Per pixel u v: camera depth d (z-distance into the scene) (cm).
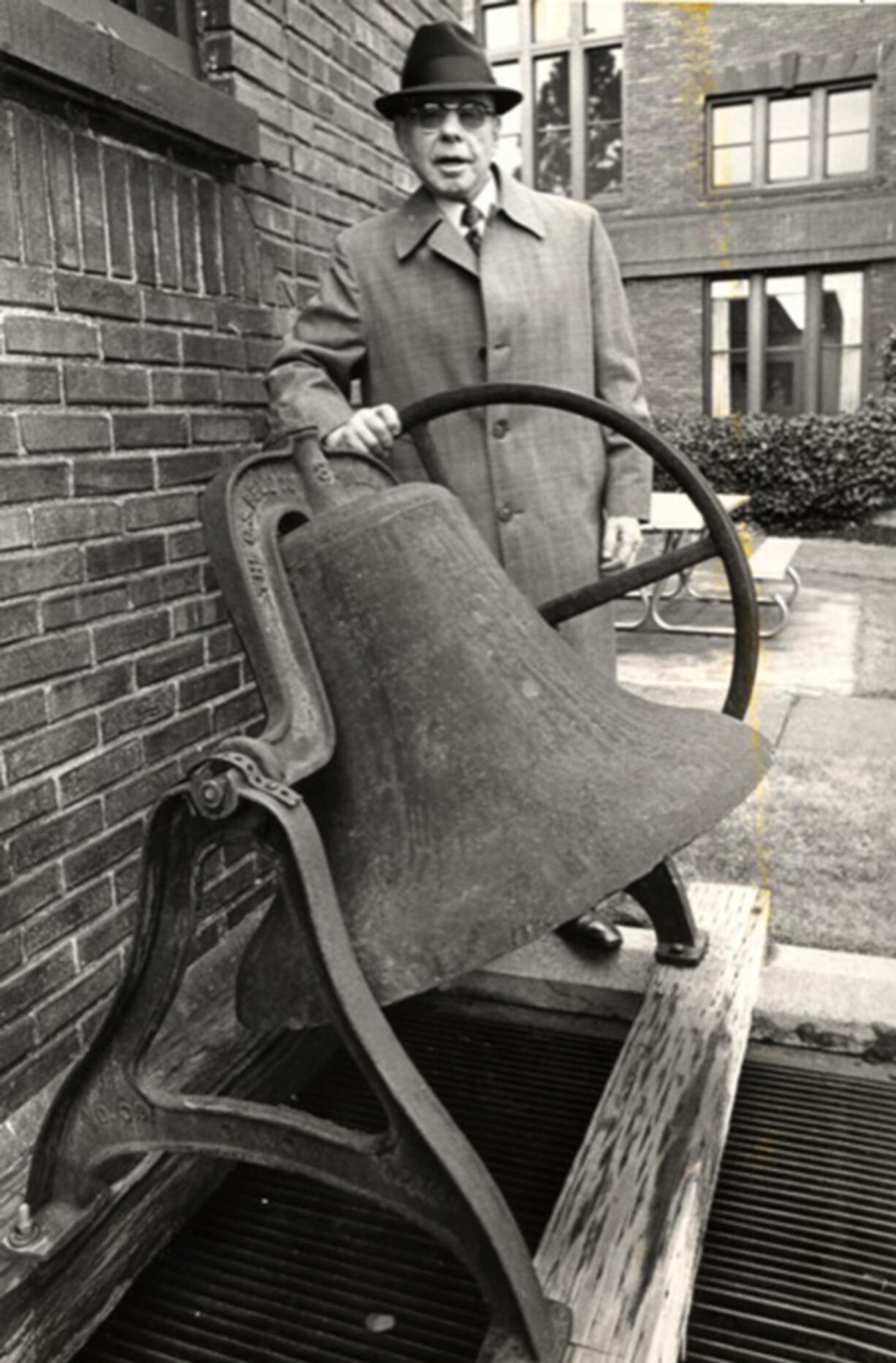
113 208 222
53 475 208
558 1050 231
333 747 135
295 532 147
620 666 610
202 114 237
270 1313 171
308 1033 209
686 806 134
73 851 214
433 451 209
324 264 315
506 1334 128
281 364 234
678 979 213
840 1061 230
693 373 1549
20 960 201
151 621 236
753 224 1484
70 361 211
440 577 143
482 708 138
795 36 1447
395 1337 165
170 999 141
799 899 308
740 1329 169
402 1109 124
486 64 217
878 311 1481
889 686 548
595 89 1552
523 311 227
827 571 970
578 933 243
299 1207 192
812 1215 191
